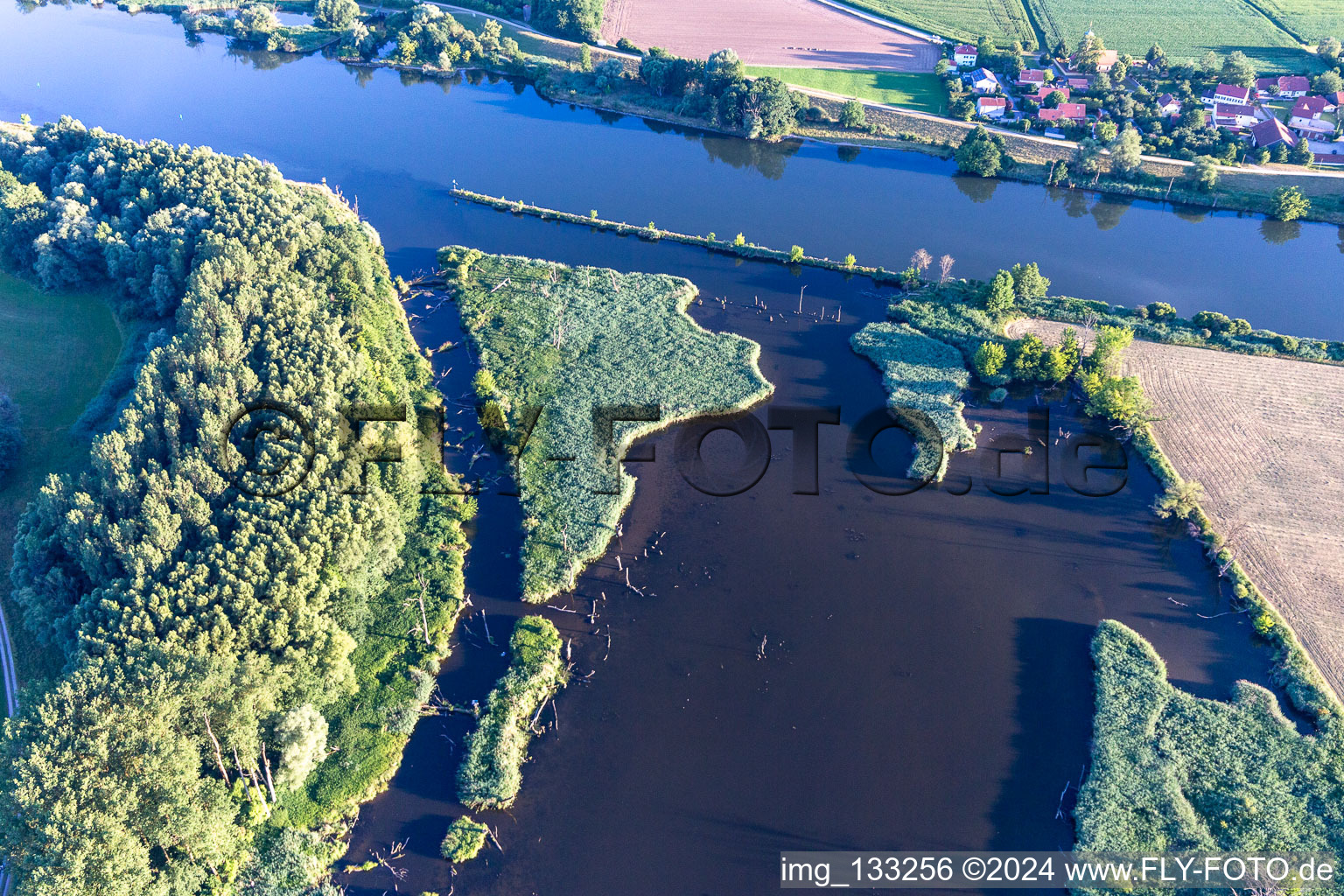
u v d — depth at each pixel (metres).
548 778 79.06
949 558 98.12
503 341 127.56
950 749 81.00
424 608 91.38
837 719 83.31
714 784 78.62
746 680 86.50
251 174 150.62
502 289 138.62
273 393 99.56
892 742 81.62
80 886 59.62
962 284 138.38
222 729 70.75
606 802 77.31
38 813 61.75
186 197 140.88
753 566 97.38
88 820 61.22
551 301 135.62
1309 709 81.50
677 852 74.19
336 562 87.56
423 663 86.38
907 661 88.12
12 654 84.12
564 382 120.38
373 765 78.62
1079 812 75.31
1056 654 88.50
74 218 135.88
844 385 122.19
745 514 103.25
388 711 82.12
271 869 70.62
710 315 135.25
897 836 75.12
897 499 105.12
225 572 81.19
